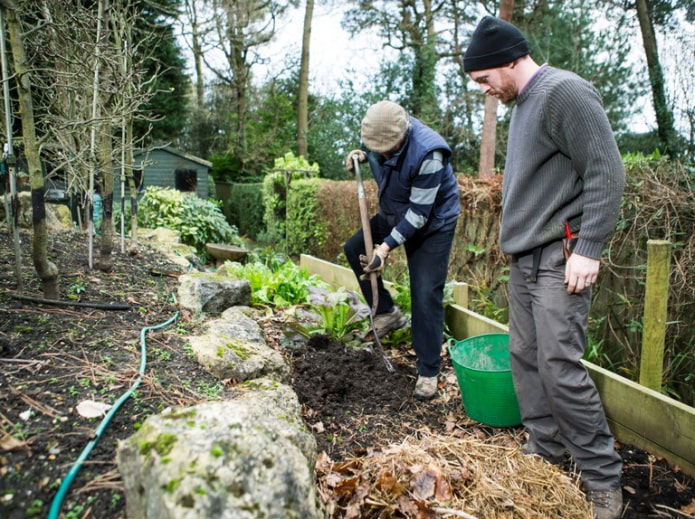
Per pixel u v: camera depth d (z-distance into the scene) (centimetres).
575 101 156
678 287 265
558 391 175
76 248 361
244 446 112
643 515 170
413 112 1218
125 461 113
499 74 176
